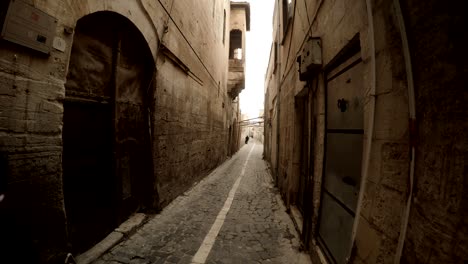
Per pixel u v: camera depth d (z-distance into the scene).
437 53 1.08
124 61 3.90
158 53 4.53
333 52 2.68
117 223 3.78
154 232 3.90
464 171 0.93
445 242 0.99
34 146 2.04
